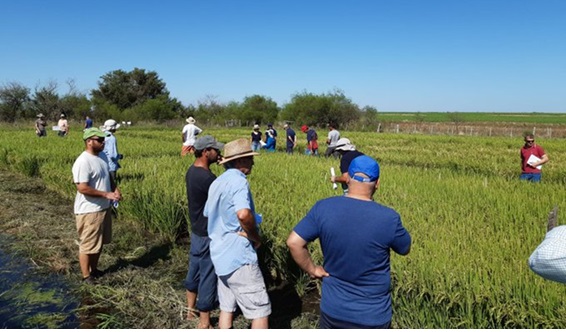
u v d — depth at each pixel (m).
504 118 121.81
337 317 3.12
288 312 5.50
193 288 5.14
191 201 4.84
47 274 6.59
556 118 122.31
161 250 7.73
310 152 20.50
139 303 5.60
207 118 70.12
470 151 23.55
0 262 7.07
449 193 8.90
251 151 4.33
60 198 11.83
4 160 16.72
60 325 5.08
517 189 9.19
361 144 28.38
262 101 72.00
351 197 3.17
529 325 3.92
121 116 63.09
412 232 6.02
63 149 17.02
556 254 2.02
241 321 5.16
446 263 4.82
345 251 3.06
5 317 5.25
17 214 9.84
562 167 16.12
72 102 59.41
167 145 21.50
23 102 56.22
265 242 6.36
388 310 3.15
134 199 9.00
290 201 7.96
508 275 4.41
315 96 61.97
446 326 4.34
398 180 10.51
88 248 6.15
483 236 5.86
